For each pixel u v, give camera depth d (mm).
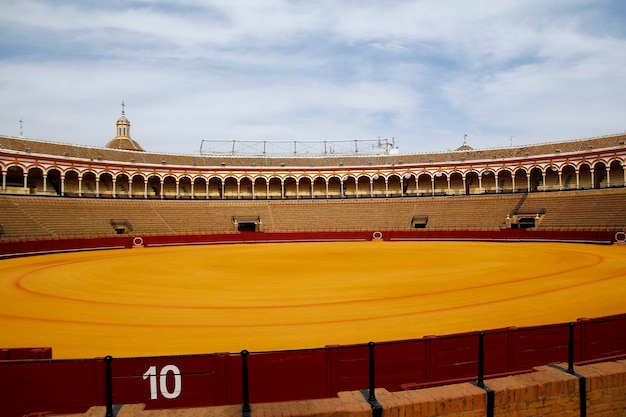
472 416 6570
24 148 56500
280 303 17578
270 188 76312
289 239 57406
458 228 59031
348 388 8242
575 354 9727
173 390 7859
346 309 16297
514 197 61312
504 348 9297
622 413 7320
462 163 67750
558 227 51250
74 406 7617
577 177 58656
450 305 16672
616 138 58438
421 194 70312
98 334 13422
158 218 60094
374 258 34188
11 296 19688
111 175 64750
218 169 71312
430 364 8719
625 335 10305
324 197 73562
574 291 19047
